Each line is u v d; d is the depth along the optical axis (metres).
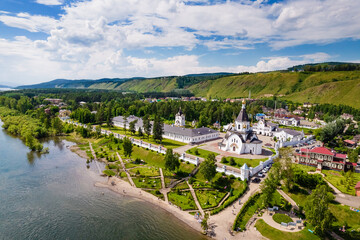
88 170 117.31
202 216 76.50
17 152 145.00
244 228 69.44
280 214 73.12
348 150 132.88
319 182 84.44
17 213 78.56
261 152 132.38
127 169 116.69
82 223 73.81
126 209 82.19
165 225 73.31
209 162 93.75
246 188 89.88
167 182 100.94
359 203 77.06
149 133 169.75
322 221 61.84
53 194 91.94
